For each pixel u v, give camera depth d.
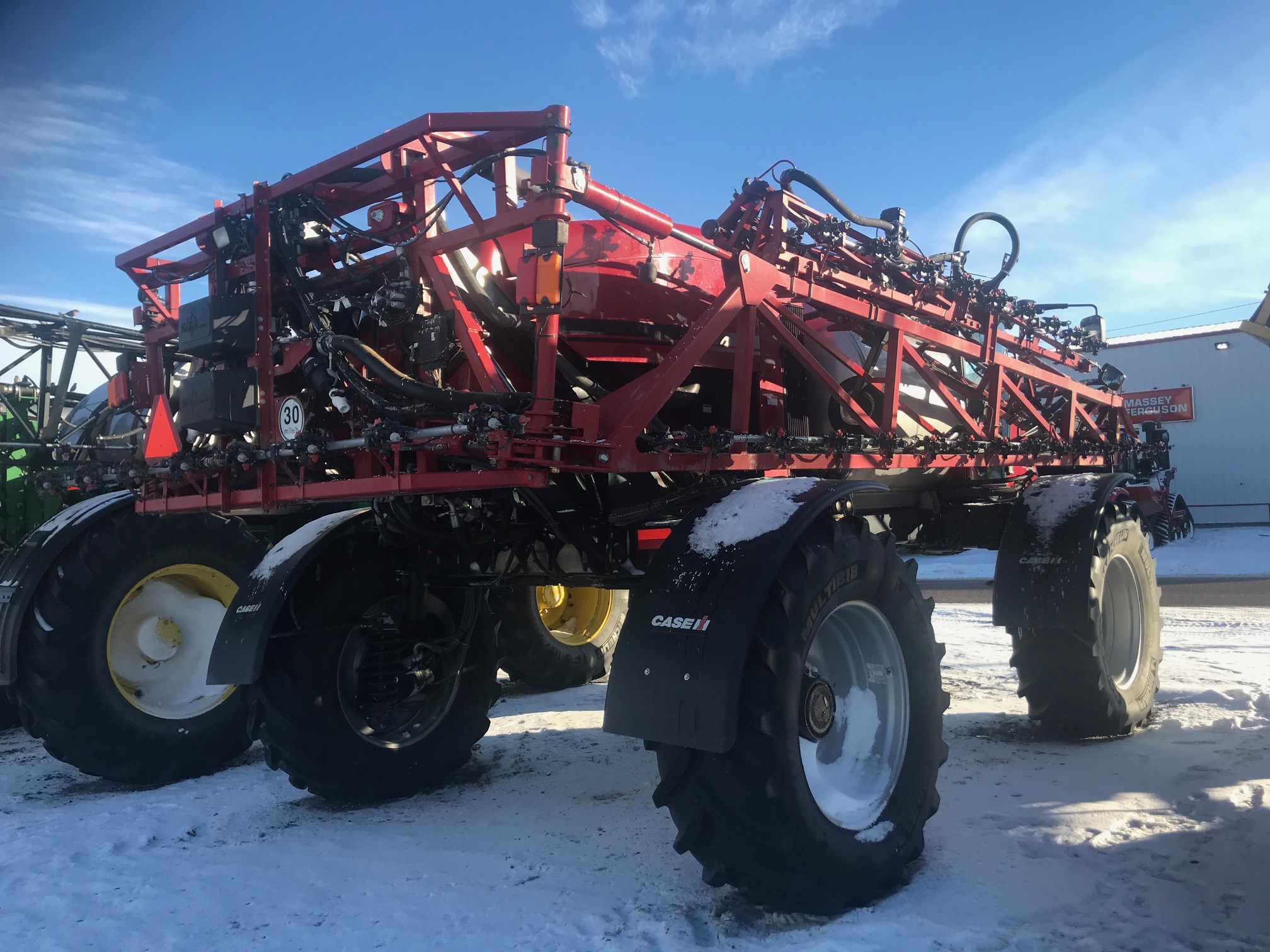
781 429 3.15
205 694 4.03
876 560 2.53
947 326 4.33
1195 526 22.91
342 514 3.54
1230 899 2.21
